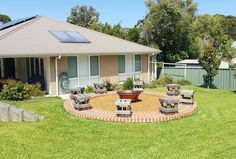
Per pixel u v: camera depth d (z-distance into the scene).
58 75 18.59
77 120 11.28
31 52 16.78
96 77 20.77
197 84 24.66
